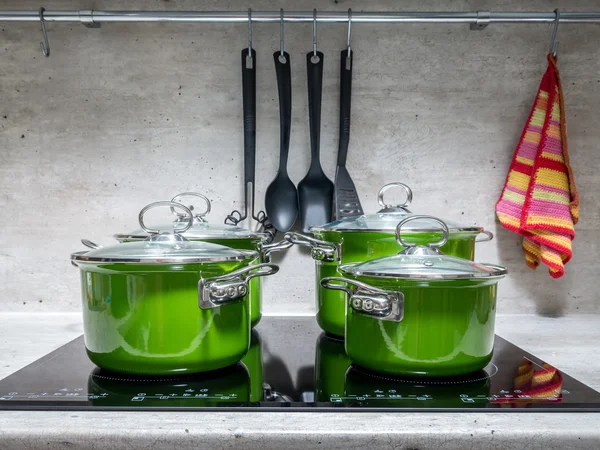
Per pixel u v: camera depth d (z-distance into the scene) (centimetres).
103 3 135
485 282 79
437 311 78
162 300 77
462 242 103
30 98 136
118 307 77
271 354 101
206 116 137
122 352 78
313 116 133
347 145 134
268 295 140
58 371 86
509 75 137
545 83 132
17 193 138
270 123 137
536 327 125
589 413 70
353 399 74
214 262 77
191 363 79
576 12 128
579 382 81
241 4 135
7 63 135
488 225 139
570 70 136
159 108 137
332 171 138
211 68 136
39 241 139
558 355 99
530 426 64
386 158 138
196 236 102
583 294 140
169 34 136
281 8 135
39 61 136
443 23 136
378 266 81
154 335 77
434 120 138
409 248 86
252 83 131
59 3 135
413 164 138
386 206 112
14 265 139
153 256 75
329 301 107
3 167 137
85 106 137
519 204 133
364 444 63
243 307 86
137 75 136
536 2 135
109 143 137
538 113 133
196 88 137
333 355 101
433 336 78
